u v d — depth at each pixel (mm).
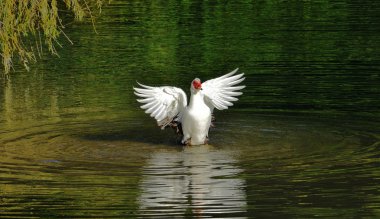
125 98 20766
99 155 15594
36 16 17625
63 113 19141
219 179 14117
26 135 17094
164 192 13523
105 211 12773
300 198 13242
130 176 14312
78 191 13602
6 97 21094
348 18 32906
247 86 21766
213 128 17469
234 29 30984
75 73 24188
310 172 14477
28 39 29391
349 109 19156
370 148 15914
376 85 21688
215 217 12500
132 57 26422
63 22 32938
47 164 15023
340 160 15125
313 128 17469
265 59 25359
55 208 12891
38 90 21906
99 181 14086
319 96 20547
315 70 23703
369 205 12930
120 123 18125
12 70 24734
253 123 17906
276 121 18094
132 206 12938
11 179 14203
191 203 13047
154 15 34688
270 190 13586
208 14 34781
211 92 16562
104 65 25234
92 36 30062
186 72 23984
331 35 29266
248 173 14430
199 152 15719
